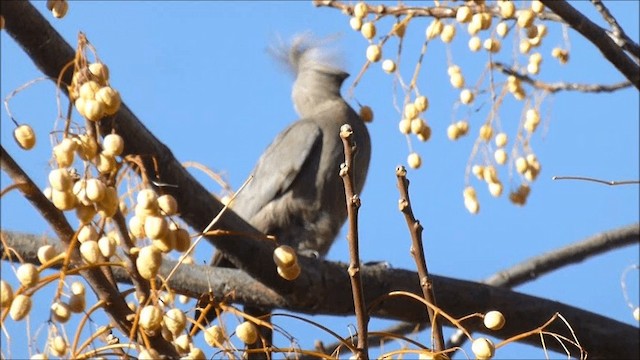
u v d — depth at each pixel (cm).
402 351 661
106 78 695
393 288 1089
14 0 786
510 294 1137
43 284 630
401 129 1073
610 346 1163
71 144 658
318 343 993
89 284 687
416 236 730
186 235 675
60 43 810
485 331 1139
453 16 1057
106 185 675
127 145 880
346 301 1062
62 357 673
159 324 640
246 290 1039
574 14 1022
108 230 837
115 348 647
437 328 711
